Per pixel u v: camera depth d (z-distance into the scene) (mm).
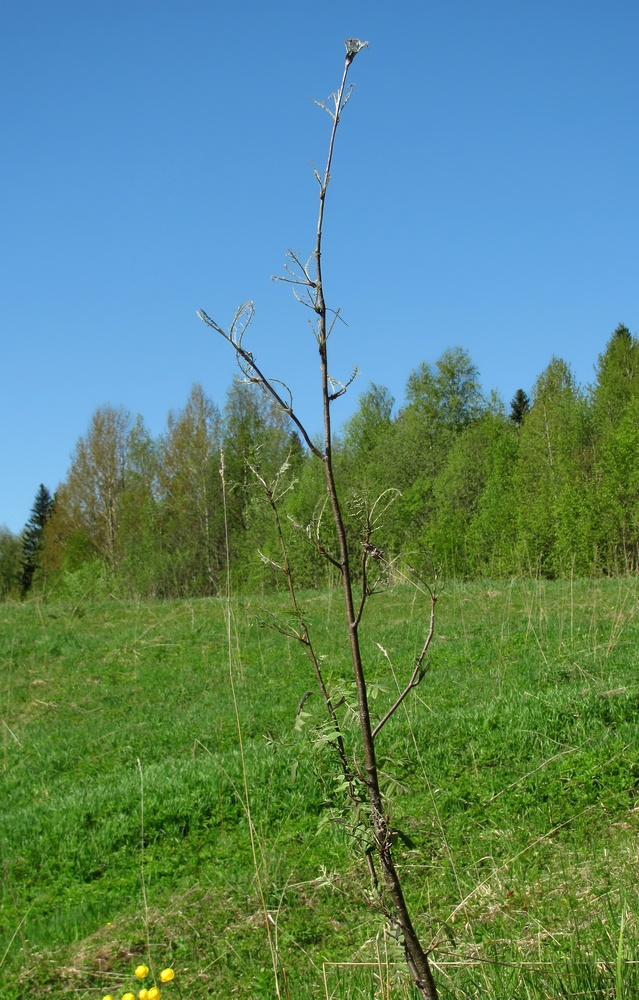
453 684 11172
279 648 14297
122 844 7379
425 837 6414
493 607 16203
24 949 5699
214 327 2262
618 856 5469
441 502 31734
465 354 49250
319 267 2277
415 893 5449
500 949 3969
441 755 8148
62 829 7613
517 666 11805
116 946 5461
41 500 67562
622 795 6848
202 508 31781
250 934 5359
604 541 24547
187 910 5824
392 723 8891
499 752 8031
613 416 36250
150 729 11125
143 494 41531
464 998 3256
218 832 7312
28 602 20094
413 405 48375
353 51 2271
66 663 15227
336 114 2283
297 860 6371
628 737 8000
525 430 35656
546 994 3227
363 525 2303
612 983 3193
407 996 3297
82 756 10453
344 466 36094
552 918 4438
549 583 18250
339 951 4918
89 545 46969
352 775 2393
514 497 29625
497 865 5711
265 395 2432
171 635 16047
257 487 2805
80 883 6891
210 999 4738
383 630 14828
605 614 14578
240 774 7977
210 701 12188
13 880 7016
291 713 10969
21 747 10984
